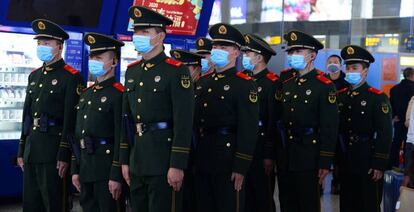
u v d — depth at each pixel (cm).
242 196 342
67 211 392
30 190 392
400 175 405
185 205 368
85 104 355
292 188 396
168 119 306
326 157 378
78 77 388
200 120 349
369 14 1217
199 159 345
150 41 311
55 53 389
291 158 389
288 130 394
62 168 375
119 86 351
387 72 833
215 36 351
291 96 395
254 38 433
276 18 1237
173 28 588
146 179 307
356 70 411
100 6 547
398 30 1208
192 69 412
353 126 411
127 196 375
